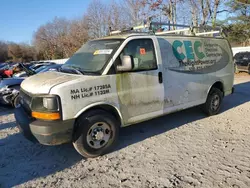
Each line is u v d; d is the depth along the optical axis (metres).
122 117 4.13
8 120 6.44
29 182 3.33
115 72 3.97
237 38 24.27
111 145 4.09
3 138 5.04
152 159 3.83
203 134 4.83
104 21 36.12
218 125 5.37
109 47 4.18
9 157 4.12
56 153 4.23
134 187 3.10
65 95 3.48
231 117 5.95
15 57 59.25
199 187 3.04
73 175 3.48
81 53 4.66
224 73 6.22
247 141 4.39
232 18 23.12
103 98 3.84
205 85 5.62
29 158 4.07
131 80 4.15
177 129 5.18
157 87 4.51
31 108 3.63
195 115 6.18
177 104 4.98
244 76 15.10
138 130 5.21
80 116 3.74
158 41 4.60
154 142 4.51
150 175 3.36
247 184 3.05
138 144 4.45
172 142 4.48
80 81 3.63
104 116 3.91
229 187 3.00
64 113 3.48
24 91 4.00
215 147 4.18
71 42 39.66
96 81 3.77
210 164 3.59
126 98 4.11
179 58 4.93
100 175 3.44
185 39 5.16
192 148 4.18
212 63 5.80
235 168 3.44
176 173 3.38
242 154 3.87
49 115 3.44
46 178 3.42
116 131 4.11
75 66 4.27
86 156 3.89
